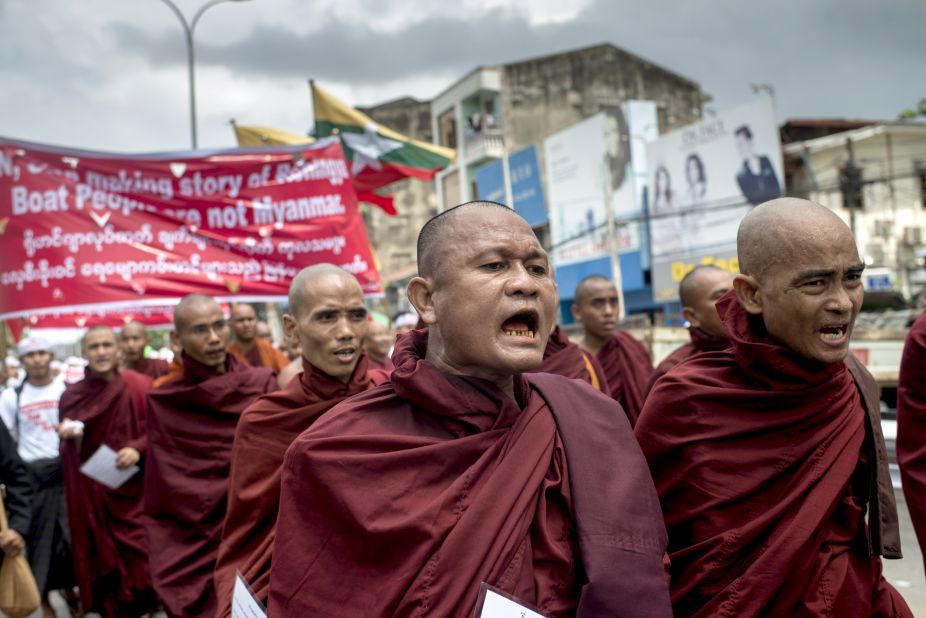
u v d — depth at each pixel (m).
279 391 3.58
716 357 2.70
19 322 11.93
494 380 1.97
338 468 1.83
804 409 2.43
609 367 6.14
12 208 6.24
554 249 26.72
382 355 7.22
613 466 1.94
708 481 2.47
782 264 2.38
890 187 24.67
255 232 6.73
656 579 1.82
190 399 4.64
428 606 1.69
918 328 2.76
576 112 30.22
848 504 2.45
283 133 10.69
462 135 31.34
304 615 1.82
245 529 3.32
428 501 1.80
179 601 4.36
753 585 2.31
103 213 6.36
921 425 2.75
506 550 1.75
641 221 23.14
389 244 35.59
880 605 2.49
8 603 5.39
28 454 6.63
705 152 20.61
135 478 6.18
